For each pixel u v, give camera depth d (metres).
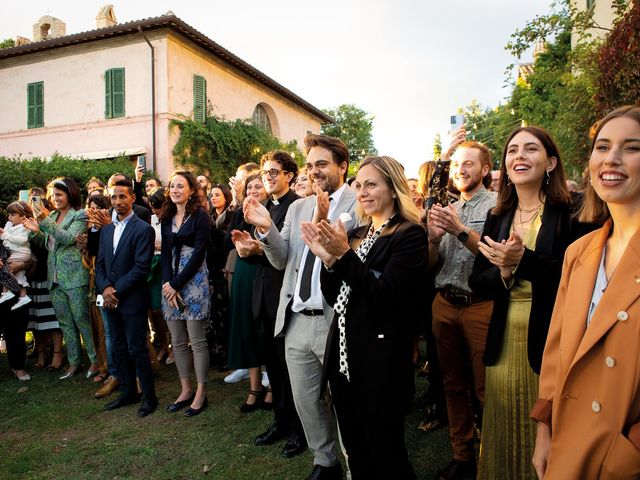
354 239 2.42
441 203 2.61
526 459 1.99
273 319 3.07
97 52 14.75
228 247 4.03
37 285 5.10
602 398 1.27
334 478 2.69
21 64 15.76
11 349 4.68
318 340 2.51
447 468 2.68
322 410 2.66
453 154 2.96
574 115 8.59
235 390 4.29
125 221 3.94
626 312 1.25
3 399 4.22
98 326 4.72
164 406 3.96
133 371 4.01
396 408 1.98
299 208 2.89
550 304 1.87
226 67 16.47
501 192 2.31
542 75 13.64
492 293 2.13
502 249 1.85
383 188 2.21
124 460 3.07
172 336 3.88
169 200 3.96
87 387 4.51
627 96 6.43
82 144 14.91
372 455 2.05
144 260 3.80
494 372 2.09
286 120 20.81
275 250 2.76
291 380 2.68
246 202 2.76
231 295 3.78
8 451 3.23
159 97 14.01
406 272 2.01
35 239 5.05
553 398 1.46
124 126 14.43
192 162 14.52
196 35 14.28
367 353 2.01
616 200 1.37
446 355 2.73
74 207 4.83
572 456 1.31
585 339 1.32
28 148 15.72
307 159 2.85
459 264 2.66
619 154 1.35
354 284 1.95
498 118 22.34
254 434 3.38
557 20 7.58
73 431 3.52
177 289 3.72
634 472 1.20
